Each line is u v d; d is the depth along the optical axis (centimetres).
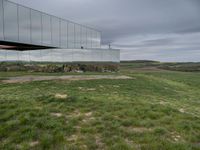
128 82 1786
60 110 600
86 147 358
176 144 374
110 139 391
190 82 2477
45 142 365
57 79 1797
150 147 357
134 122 505
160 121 526
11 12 1695
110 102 741
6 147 346
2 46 2111
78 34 3084
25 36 1906
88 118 539
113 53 3491
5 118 489
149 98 1014
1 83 1391
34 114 529
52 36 2466
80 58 3078
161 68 7119
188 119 572
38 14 2145
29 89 1091
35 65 2598
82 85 1388
